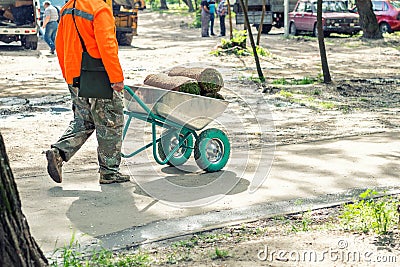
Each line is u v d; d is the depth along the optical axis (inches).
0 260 162.4
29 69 813.2
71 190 296.4
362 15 1252.5
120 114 300.2
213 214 263.1
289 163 340.5
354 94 605.3
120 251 226.1
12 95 599.2
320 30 661.3
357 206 255.0
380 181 309.1
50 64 873.5
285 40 1275.8
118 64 285.6
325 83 658.8
